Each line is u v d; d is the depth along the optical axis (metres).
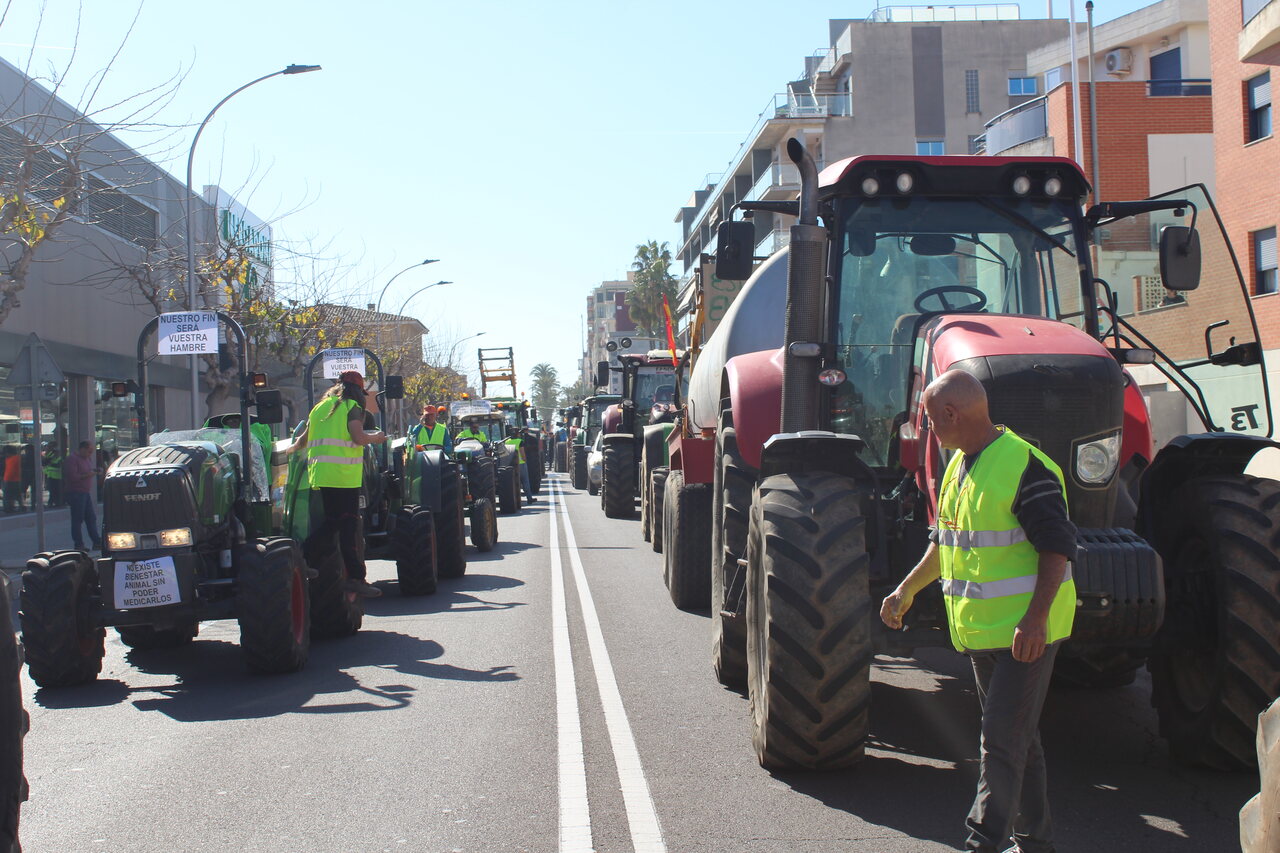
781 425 6.61
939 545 4.43
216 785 5.79
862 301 6.42
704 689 7.71
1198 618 5.52
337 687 8.10
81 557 8.74
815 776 5.68
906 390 6.24
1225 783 5.47
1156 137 28.84
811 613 5.34
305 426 10.21
